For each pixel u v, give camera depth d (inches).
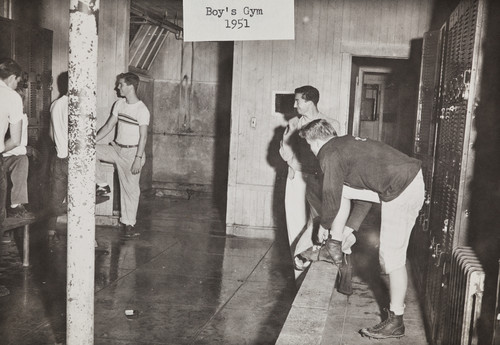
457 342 107.8
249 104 273.6
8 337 144.1
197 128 399.2
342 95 267.9
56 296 177.5
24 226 207.0
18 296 175.9
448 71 162.2
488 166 117.6
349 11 264.2
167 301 177.5
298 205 189.5
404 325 154.6
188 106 397.7
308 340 94.3
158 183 402.9
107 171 280.5
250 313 170.1
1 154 181.0
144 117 263.3
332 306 169.8
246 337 151.4
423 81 219.3
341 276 174.7
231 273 212.7
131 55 348.8
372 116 350.9
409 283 199.3
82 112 102.9
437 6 260.2
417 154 221.5
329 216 134.3
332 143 134.7
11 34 247.0
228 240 268.5
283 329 98.8
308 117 183.5
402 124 343.3
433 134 192.9
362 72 340.5
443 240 139.5
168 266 218.1
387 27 263.7
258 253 245.0
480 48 115.0
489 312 102.0
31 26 259.1
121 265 216.4
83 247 106.3
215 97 395.9
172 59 395.2
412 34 263.1
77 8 100.3
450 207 133.2
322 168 133.3
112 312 165.5
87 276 107.5
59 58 283.1
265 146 274.4
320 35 266.7
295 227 190.1
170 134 400.8
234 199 278.4
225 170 398.3
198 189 401.1
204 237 272.5
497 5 113.7
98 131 270.4
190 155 401.1
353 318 159.9
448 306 121.4
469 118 117.3
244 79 272.7
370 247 252.7
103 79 281.7
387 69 339.0
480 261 110.2
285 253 246.5
